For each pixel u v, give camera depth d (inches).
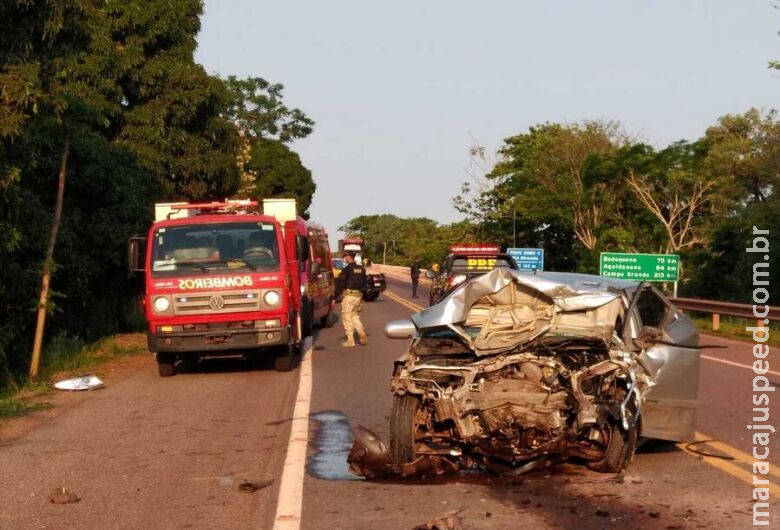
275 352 628.1
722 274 1456.7
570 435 304.3
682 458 347.3
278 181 2524.6
